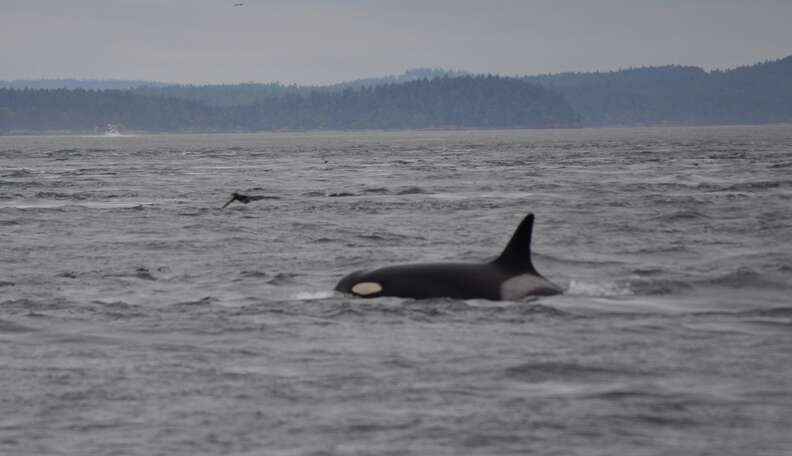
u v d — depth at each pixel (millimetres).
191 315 65625
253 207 163750
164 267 93000
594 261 93438
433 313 63062
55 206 168125
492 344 55406
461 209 155000
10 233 125062
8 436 40375
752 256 95000
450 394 45562
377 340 56688
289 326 60969
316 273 87812
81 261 98188
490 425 41000
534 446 38594
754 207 147000
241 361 52531
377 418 42094
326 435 40062
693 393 45125
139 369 51062
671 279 79188
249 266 93125
